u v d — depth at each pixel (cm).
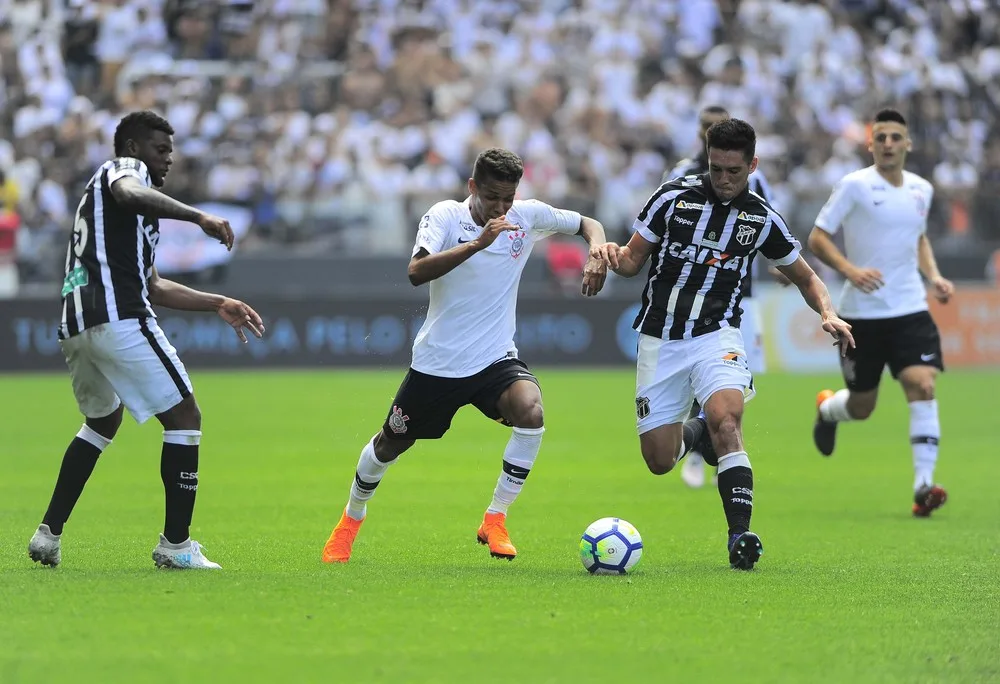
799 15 10275
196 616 1933
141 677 1605
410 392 2469
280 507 3359
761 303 8369
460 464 4356
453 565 2467
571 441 4975
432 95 9338
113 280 2272
